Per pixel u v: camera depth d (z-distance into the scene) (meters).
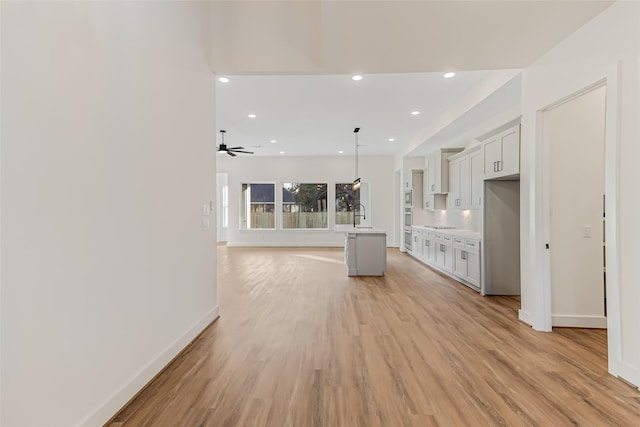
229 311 3.79
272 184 10.70
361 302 4.16
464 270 5.12
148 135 2.20
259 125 6.62
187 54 2.84
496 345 2.81
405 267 6.73
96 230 1.70
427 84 4.49
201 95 3.16
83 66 1.61
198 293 3.08
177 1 2.65
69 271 1.53
